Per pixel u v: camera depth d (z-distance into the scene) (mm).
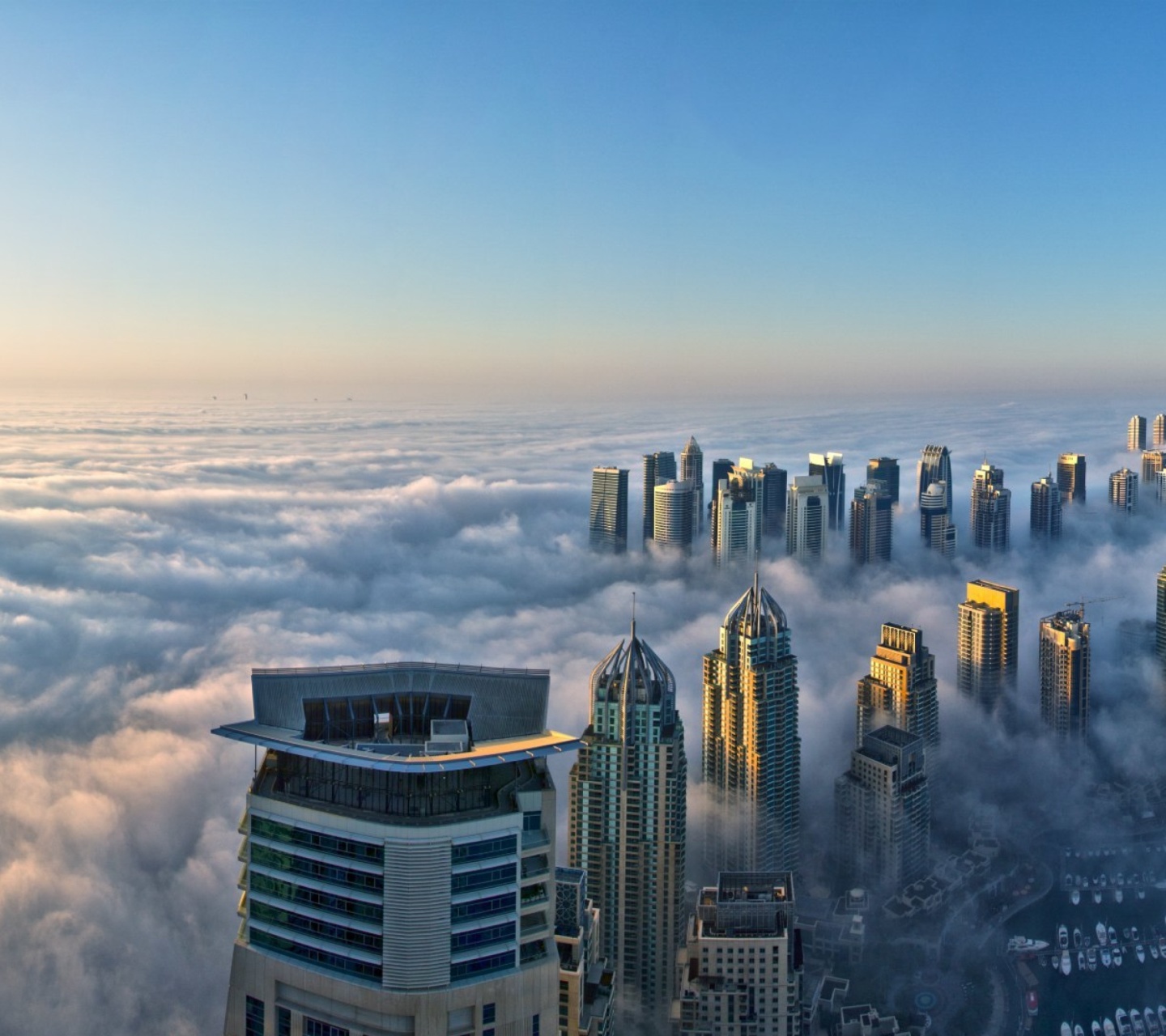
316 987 153250
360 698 170625
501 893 151875
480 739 166000
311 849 153625
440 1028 149125
